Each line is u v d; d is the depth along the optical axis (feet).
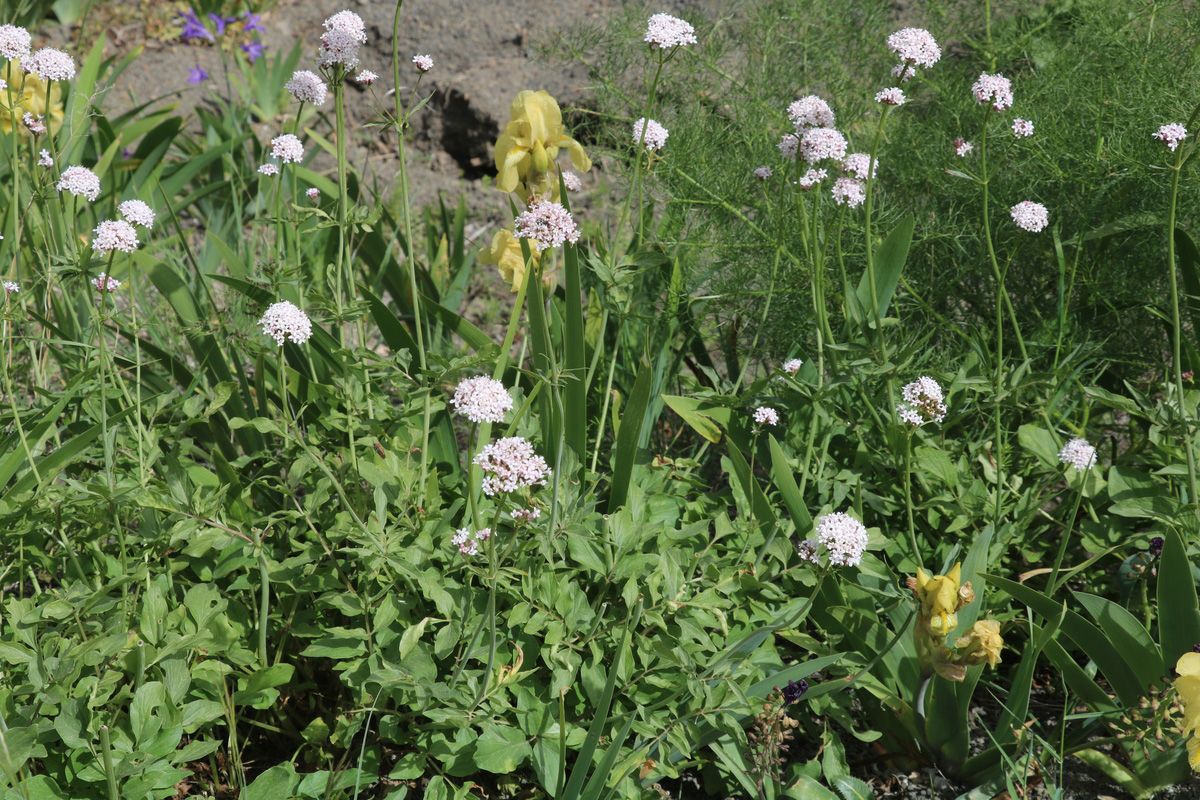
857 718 6.34
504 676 5.39
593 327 7.67
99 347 5.95
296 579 5.92
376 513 5.61
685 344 8.32
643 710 5.36
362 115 16.25
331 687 6.33
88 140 12.01
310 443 6.29
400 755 5.97
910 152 9.26
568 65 15.10
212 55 17.62
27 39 5.95
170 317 9.88
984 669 6.52
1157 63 8.16
